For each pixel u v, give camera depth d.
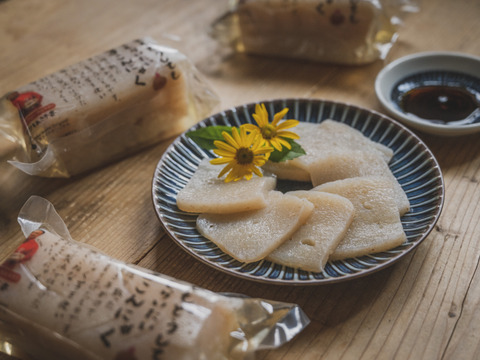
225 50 0.58
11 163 0.42
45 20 0.63
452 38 0.57
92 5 0.66
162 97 0.45
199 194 0.37
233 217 0.35
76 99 0.42
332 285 0.34
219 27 0.58
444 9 0.61
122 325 0.28
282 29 0.54
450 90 0.48
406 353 0.30
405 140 0.41
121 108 0.43
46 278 0.30
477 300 0.32
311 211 0.34
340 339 0.31
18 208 0.42
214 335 0.28
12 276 0.30
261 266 0.33
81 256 0.31
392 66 0.48
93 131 0.43
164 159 0.40
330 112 0.45
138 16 0.64
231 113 0.44
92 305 0.28
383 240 0.33
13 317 0.29
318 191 0.36
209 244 0.35
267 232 0.34
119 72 0.44
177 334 0.27
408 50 0.55
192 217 0.37
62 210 0.41
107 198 0.42
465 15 0.60
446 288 0.33
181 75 0.45
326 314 0.32
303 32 0.53
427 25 0.59
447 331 0.31
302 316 0.31
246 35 0.56
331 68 0.54
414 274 0.34
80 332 0.28
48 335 0.28
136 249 0.38
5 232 0.40
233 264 0.33
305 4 0.51
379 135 0.42
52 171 0.43
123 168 0.45
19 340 0.31
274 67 0.55
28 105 0.41
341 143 0.41
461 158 0.43
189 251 0.33
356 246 0.33
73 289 0.29
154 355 0.27
